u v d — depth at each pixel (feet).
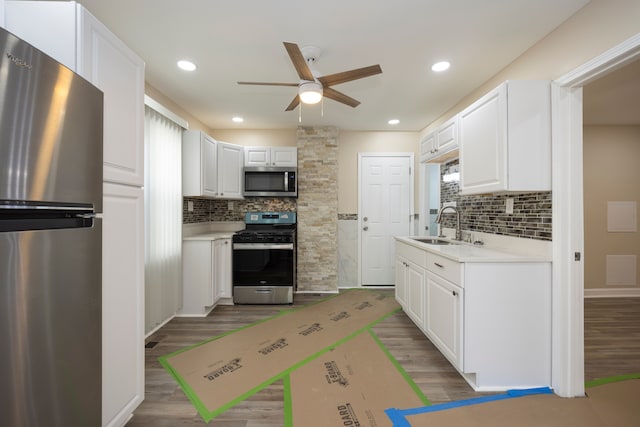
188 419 5.33
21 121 2.71
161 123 9.19
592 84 8.64
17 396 2.69
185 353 7.77
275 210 14.11
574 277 5.93
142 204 5.21
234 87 9.30
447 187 11.51
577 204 5.93
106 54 4.29
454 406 5.66
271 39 6.70
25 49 2.74
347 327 9.54
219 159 12.00
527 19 5.94
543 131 6.23
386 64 7.84
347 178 14.53
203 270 10.55
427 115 12.07
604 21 5.13
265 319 10.23
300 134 13.58
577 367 5.96
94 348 3.75
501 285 6.21
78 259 3.47
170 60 7.64
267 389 6.23
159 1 5.45
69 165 3.31
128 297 4.81
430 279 7.88
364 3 5.54
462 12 5.77
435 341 7.55
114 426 4.48
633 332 9.12
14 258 2.67
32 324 2.85
